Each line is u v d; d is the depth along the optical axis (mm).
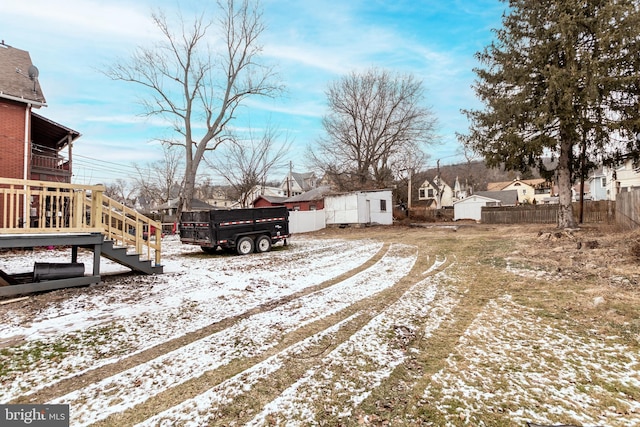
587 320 4070
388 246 12734
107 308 5016
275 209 12594
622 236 9148
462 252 10203
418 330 4066
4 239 5246
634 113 10195
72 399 2666
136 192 56844
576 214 20766
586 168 12797
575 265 6840
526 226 18438
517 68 11562
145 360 3363
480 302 5113
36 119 13070
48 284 5812
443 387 2734
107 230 6773
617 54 9680
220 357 3420
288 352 3510
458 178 56188
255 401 2602
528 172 13250
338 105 29906
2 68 12609
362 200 23031
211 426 2299
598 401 2455
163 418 2400
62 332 4078
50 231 5730
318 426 2273
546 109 10656
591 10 10281
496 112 12062
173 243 15648
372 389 2740
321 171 31359
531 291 5488
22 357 3414
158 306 5137
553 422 2219
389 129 29891
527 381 2781
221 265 8914
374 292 5957
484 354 3332
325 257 10305
